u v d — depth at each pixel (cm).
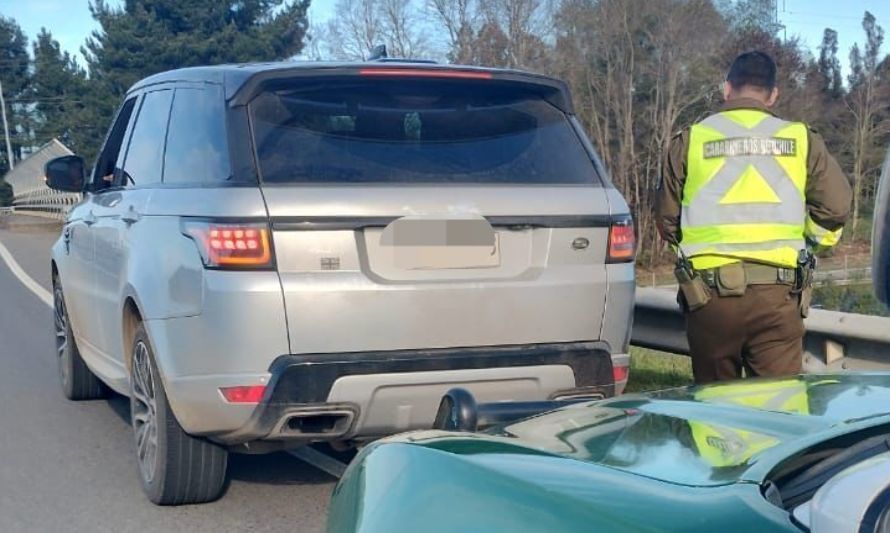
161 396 477
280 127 448
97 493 543
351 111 460
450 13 4222
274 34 4341
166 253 457
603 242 469
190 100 501
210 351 426
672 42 4391
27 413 725
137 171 552
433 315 435
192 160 473
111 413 723
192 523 492
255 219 420
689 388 328
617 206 476
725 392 312
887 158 199
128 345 527
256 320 417
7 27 8256
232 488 540
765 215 475
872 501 164
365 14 4331
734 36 4512
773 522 189
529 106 488
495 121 478
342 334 425
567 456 243
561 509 200
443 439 256
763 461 223
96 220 596
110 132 631
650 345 733
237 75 464
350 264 427
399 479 236
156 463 489
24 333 1123
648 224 4553
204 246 428
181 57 4353
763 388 313
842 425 249
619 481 213
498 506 209
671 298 693
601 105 4528
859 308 1214
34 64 7544
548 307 453
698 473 222
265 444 460
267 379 419
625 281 472
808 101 4566
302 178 433
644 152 4597
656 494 204
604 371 465
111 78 4434
